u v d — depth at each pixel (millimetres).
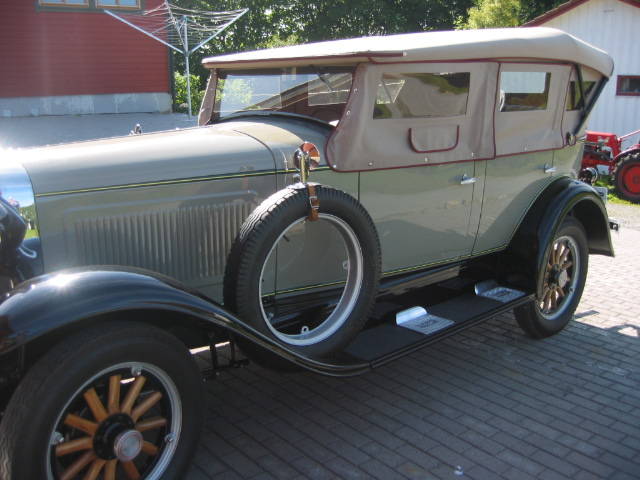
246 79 3732
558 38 3994
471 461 2928
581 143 4605
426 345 3268
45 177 2633
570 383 3734
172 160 2922
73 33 15469
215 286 3170
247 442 3082
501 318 4875
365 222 2984
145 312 2391
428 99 3369
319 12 34125
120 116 15414
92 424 2285
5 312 2166
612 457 2971
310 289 3293
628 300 5254
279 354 2711
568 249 4418
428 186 3514
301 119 3369
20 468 2082
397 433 3168
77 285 2254
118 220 2799
